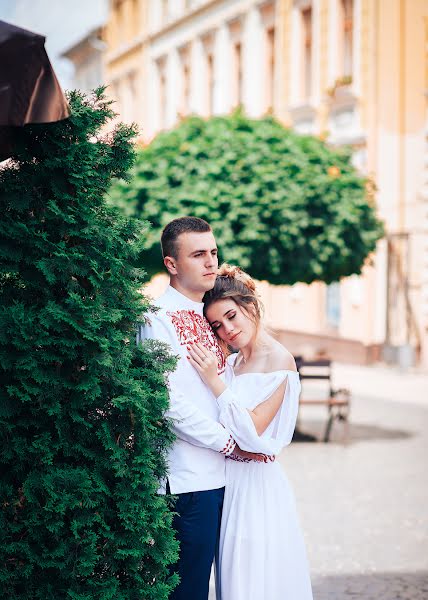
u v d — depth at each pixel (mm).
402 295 18188
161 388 2980
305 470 7844
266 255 8375
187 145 8773
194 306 3225
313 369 17109
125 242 2932
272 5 21719
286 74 21234
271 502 3229
